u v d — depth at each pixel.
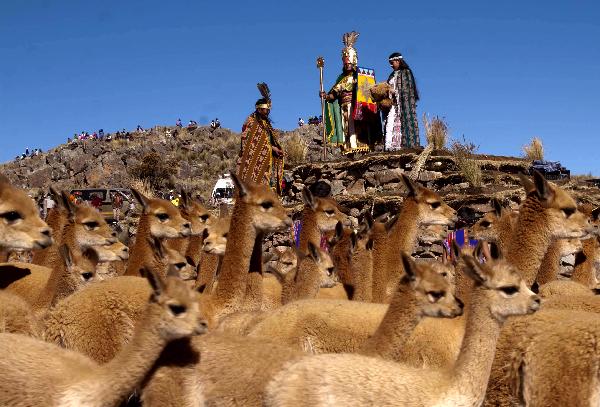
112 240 12.96
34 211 10.96
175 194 59.84
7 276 11.56
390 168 23.53
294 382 6.71
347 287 13.06
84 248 12.82
